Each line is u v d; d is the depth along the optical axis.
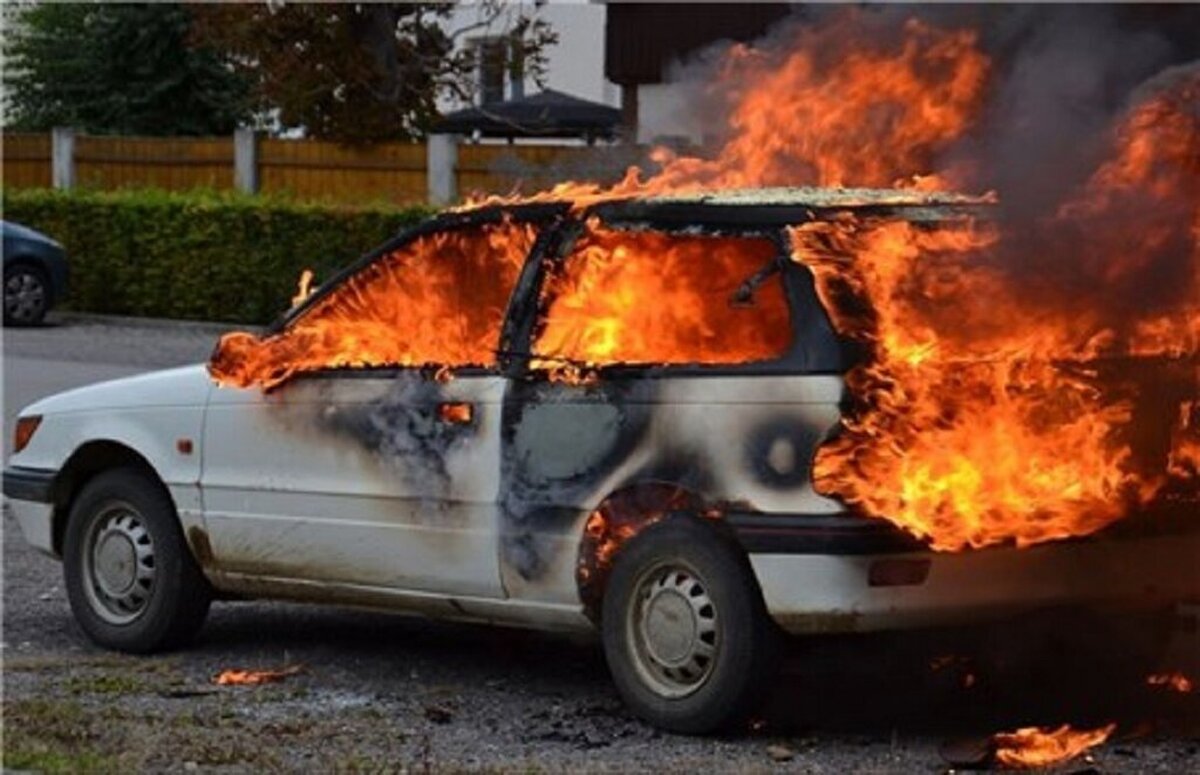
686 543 7.84
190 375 9.51
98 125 38.03
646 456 7.99
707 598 7.81
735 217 8.13
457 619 8.77
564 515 8.21
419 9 29.42
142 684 8.98
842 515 7.56
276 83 29.14
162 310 27.36
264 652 9.70
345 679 9.12
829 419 7.60
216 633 10.16
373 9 28.97
